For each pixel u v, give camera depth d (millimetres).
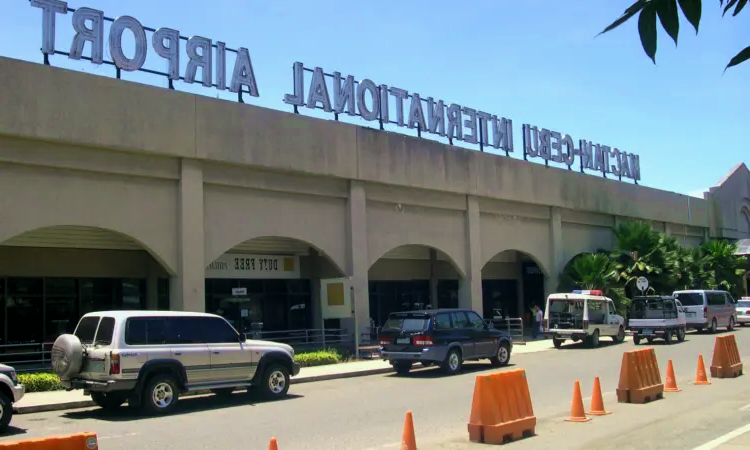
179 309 20172
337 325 28266
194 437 10688
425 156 28266
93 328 13344
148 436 10836
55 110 17766
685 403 13031
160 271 23953
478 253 30672
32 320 21141
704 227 49938
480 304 30406
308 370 20359
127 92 19250
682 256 39031
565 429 10625
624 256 37344
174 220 20453
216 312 25453
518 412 10094
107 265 22844
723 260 45531
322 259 28047
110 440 10531
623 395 13281
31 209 17594
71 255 22047
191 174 20656
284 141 23062
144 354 12922
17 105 17094
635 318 28734
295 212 23859
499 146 32438
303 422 11945
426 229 28672
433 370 21016
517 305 39188
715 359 17031
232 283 26078
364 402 14438
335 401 14672
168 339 13430
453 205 29812
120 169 19250
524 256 39188
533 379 17578
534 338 32750
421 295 34125
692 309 33469
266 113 22656
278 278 27141
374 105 26516
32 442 5035
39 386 16125
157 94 19906
